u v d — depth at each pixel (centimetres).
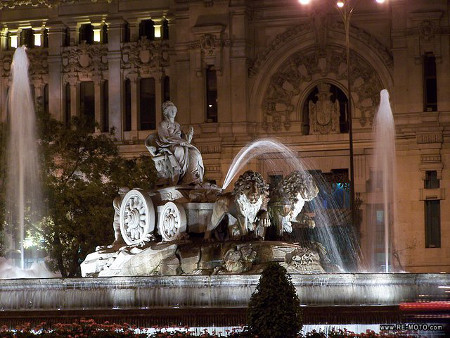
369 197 8550
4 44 9600
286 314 2867
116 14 9369
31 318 3319
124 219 4194
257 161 8781
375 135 8562
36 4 9544
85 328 3059
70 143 7281
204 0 8844
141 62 9275
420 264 8300
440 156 8369
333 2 8631
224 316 3177
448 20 8394
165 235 4047
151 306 3509
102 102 9406
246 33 8788
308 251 3772
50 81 9450
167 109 4194
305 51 8788
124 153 9212
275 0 8775
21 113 7344
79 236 6775
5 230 6988
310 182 3997
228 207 3881
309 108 8788
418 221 8369
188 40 8919
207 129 8781
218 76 8800
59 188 6962
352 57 8700
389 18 8581
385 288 3472
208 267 3806
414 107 8431
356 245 6756
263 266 3669
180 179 4147
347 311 3161
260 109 8850
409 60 8462
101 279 3581
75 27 9450
